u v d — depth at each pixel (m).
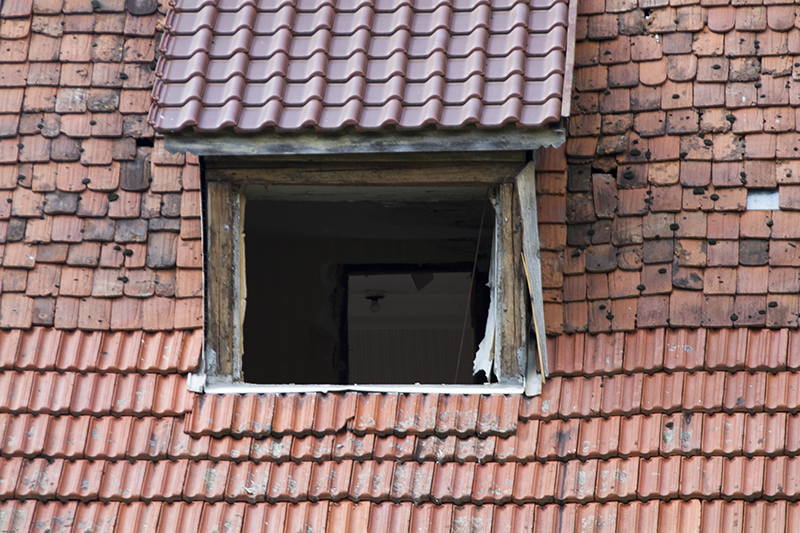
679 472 22.81
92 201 26.02
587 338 24.36
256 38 24.22
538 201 25.23
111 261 25.56
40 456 23.69
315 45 23.80
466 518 22.61
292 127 22.56
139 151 26.42
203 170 24.56
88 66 27.12
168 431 23.97
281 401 24.20
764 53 25.53
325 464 23.45
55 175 26.20
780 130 24.89
